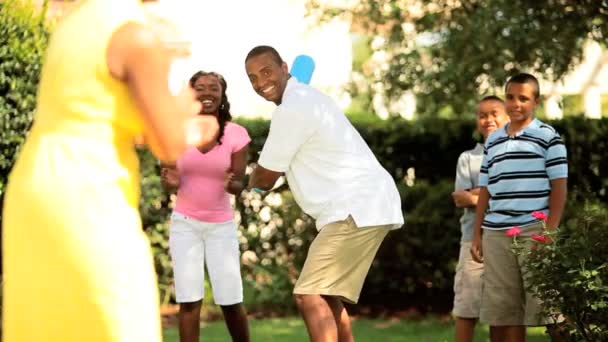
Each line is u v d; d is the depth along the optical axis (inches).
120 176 140.9
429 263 402.3
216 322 386.6
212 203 269.4
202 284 271.1
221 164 268.4
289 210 418.9
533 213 247.1
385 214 231.5
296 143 229.8
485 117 294.8
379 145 426.3
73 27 142.0
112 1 141.8
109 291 137.3
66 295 137.8
